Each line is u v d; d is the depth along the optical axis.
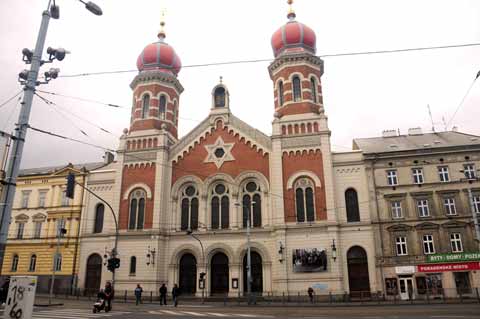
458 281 37.28
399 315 22.33
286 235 40.34
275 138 43.78
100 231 46.56
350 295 38.31
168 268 42.97
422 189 40.50
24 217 50.91
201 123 47.41
